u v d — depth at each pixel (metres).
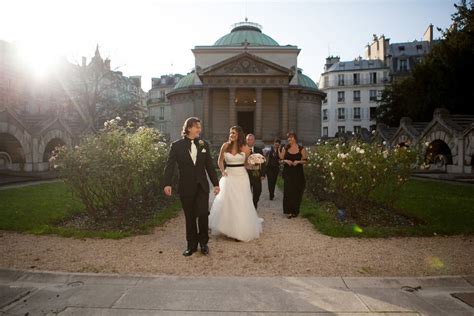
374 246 6.23
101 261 5.35
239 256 5.69
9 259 5.42
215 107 49.22
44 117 26.00
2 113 21.28
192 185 5.78
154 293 4.06
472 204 10.09
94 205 8.66
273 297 3.94
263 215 9.45
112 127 8.51
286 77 44.44
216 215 6.95
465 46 30.73
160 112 86.56
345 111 78.00
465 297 3.96
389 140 29.02
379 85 75.62
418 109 34.47
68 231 7.01
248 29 59.03
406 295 4.00
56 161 7.84
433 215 8.48
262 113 49.22
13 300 3.92
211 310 3.64
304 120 53.31
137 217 8.88
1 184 17.28
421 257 5.55
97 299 3.91
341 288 4.20
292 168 9.12
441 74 31.94
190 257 5.61
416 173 23.05
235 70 44.25
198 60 51.88
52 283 4.41
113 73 41.56
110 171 7.32
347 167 8.09
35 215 8.56
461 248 6.04
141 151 8.33
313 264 5.25
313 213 9.12
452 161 21.83
